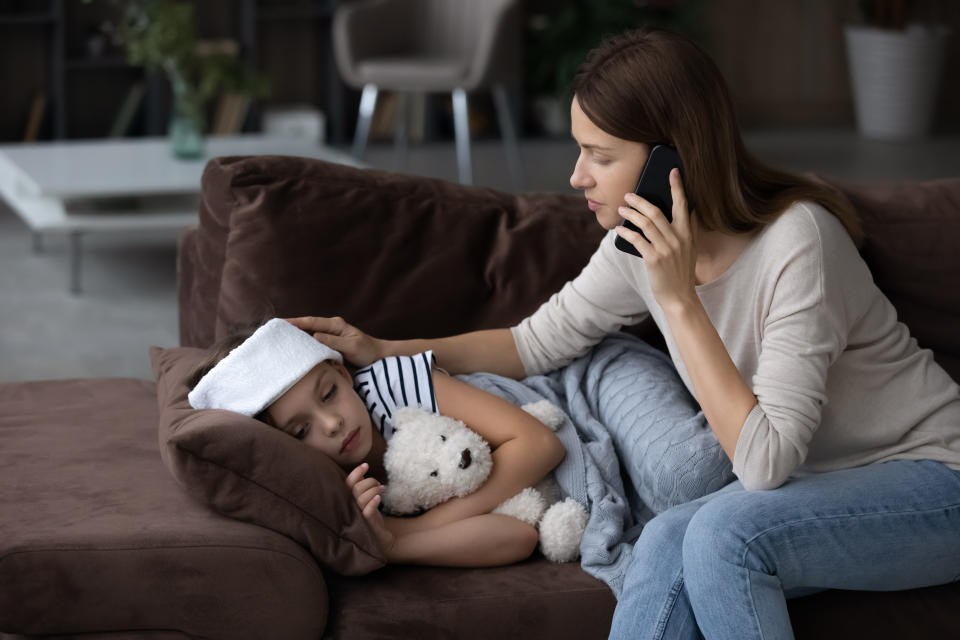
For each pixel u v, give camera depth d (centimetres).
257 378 142
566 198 193
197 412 139
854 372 142
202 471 129
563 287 181
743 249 142
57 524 129
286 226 171
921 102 655
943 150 621
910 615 139
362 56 529
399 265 176
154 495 139
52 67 591
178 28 419
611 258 164
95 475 146
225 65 427
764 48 704
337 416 145
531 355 171
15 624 125
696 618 131
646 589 133
